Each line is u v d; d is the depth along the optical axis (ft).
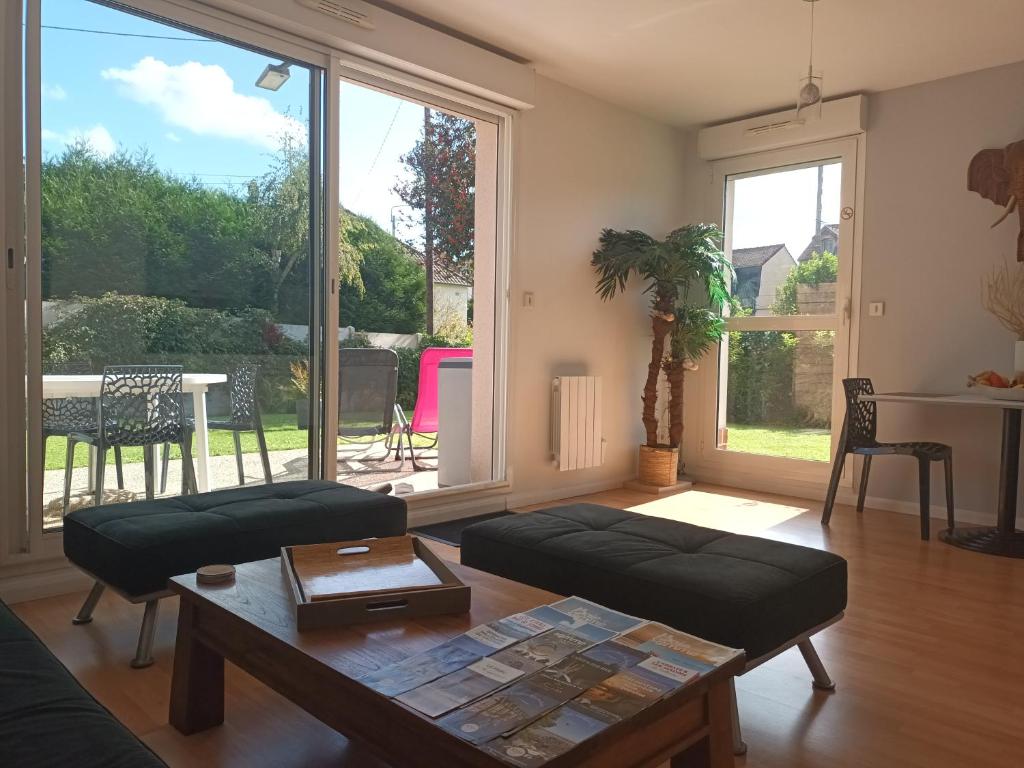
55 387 9.04
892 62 13.65
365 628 4.72
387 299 17.13
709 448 17.87
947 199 14.32
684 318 16.46
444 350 17.87
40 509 8.89
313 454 11.52
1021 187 13.34
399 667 4.08
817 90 11.23
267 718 6.07
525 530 7.23
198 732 5.83
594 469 16.42
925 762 5.63
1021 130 13.55
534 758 3.17
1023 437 13.57
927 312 14.60
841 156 15.72
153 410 9.87
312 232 11.41
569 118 15.28
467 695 3.74
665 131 17.63
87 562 7.17
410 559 5.94
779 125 16.08
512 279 14.32
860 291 15.43
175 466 10.09
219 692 5.93
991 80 13.83
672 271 15.60
